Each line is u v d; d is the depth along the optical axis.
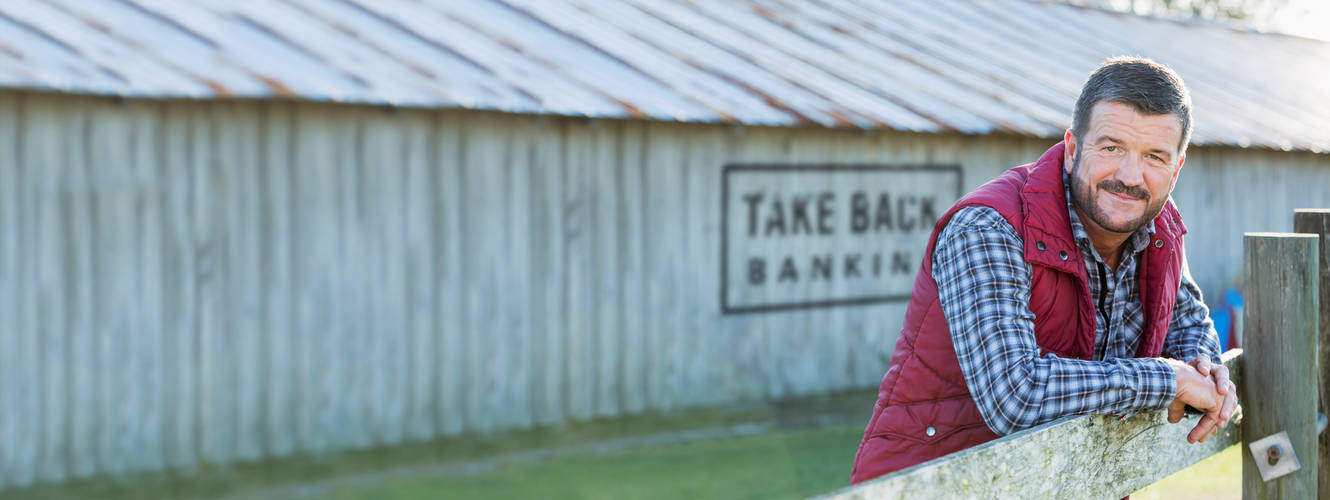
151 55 6.22
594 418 8.00
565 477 6.46
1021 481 1.66
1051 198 1.90
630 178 8.10
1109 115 1.81
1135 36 14.80
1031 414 1.77
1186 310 2.28
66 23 6.38
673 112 7.52
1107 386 1.79
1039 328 1.94
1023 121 9.53
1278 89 13.98
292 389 6.80
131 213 6.28
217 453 6.56
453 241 7.34
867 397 9.25
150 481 6.30
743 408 8.63
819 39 10.57
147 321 6.35
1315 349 2.10
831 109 8.47
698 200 8.45
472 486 6.30
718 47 9.43
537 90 7.28
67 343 6.13
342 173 6.92
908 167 9.56
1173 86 1.80
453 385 7.38
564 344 7.86
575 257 7.88
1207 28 16.98
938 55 11.10
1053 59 12.23
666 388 8.37
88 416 6.20
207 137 6.49
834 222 9.22
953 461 1.53
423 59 7.30
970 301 1.84
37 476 6.05
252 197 6.64
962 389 1.98
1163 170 1.82
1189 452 2.07
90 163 6.16
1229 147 11.27
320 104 6.82
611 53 8.49
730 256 8.66
